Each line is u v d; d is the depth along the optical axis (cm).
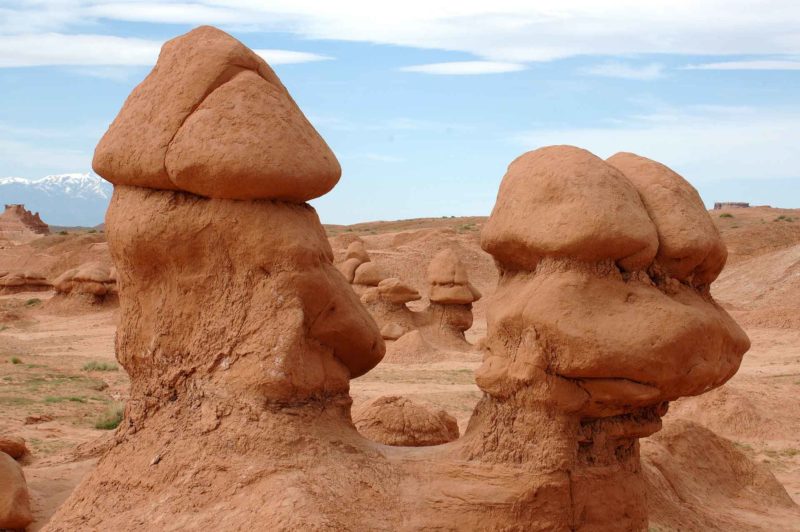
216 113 649
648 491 901
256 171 639
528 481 624
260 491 611
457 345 2950
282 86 713
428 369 2452
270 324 651
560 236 616
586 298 614
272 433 638
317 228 698
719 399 1788
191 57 677
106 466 689
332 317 690
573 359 608
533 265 657
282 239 655
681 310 613
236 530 586
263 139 645
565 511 631
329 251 707
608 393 621
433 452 667
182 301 681
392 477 650
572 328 606
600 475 651
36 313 4078
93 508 663
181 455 651
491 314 664
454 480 641
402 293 3022
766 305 4131
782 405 1892
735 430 1725
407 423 851
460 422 1363
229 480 628
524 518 623
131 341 702
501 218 664
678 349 607
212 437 647
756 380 2209
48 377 2053
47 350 2816
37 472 930
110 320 3766
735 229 6625
